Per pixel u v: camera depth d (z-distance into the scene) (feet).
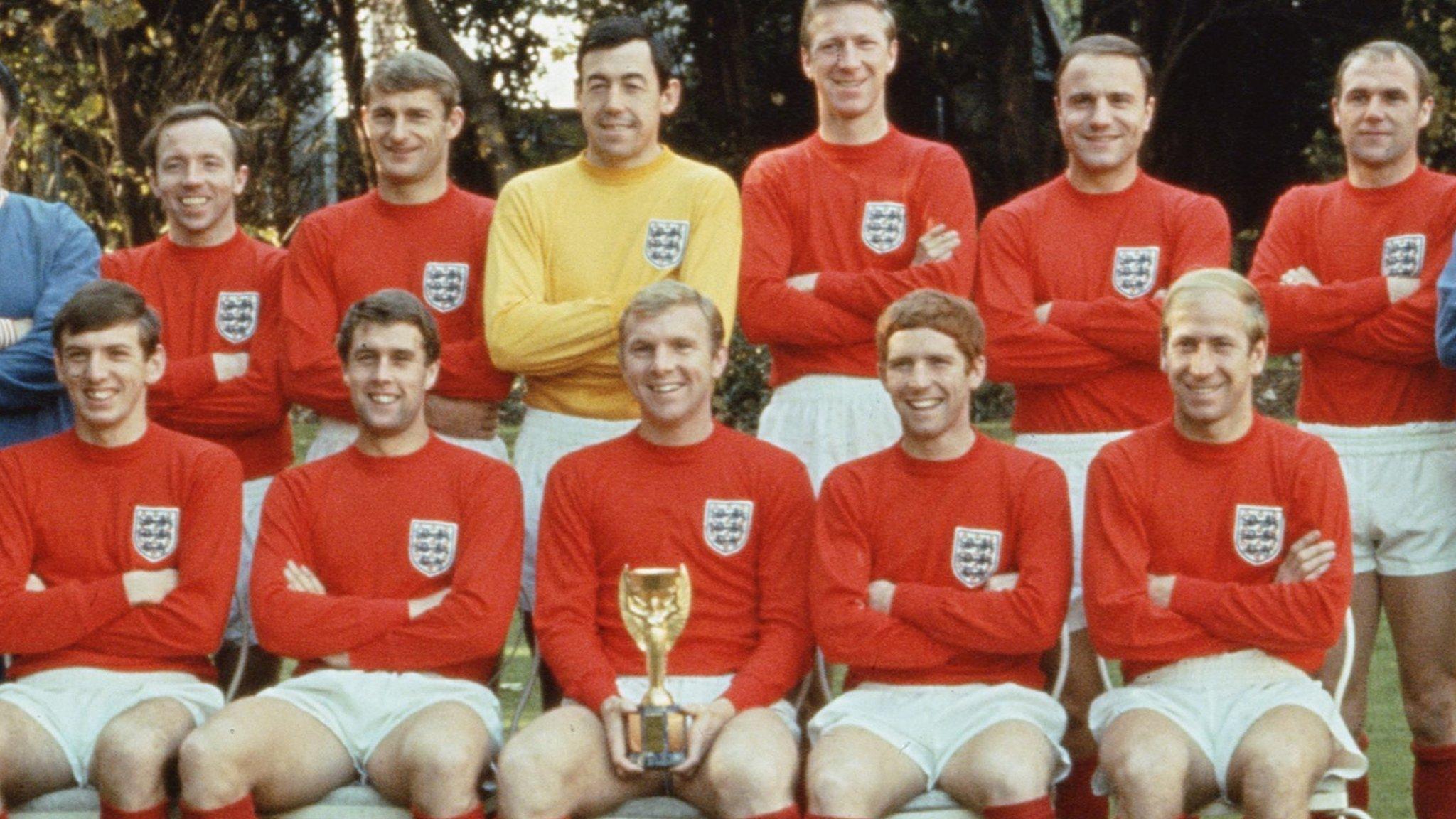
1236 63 62.75
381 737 14.89
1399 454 16.97
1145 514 15.20
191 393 17.71
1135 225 17.19
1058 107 17.54
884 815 14.25
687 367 15.39
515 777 14.10
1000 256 17.31
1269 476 15.06
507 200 17.44
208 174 17.98
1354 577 17.17
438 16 55.06
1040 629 14.94
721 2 58.85
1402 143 17.10
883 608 15.19
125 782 14.38
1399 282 16.83
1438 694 17.04
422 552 15.71
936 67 60.34
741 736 14.35
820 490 15.71
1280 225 17.93
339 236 17.66
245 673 18.11
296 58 61.00
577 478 15.85
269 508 15.93
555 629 15.49
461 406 17.35
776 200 17.61
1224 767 14.29
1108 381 16.96
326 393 17.28
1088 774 16.87
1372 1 58.44
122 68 53.16
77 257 17.37
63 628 15.37
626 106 17.16
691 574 15.65
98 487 15.87
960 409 15.29
